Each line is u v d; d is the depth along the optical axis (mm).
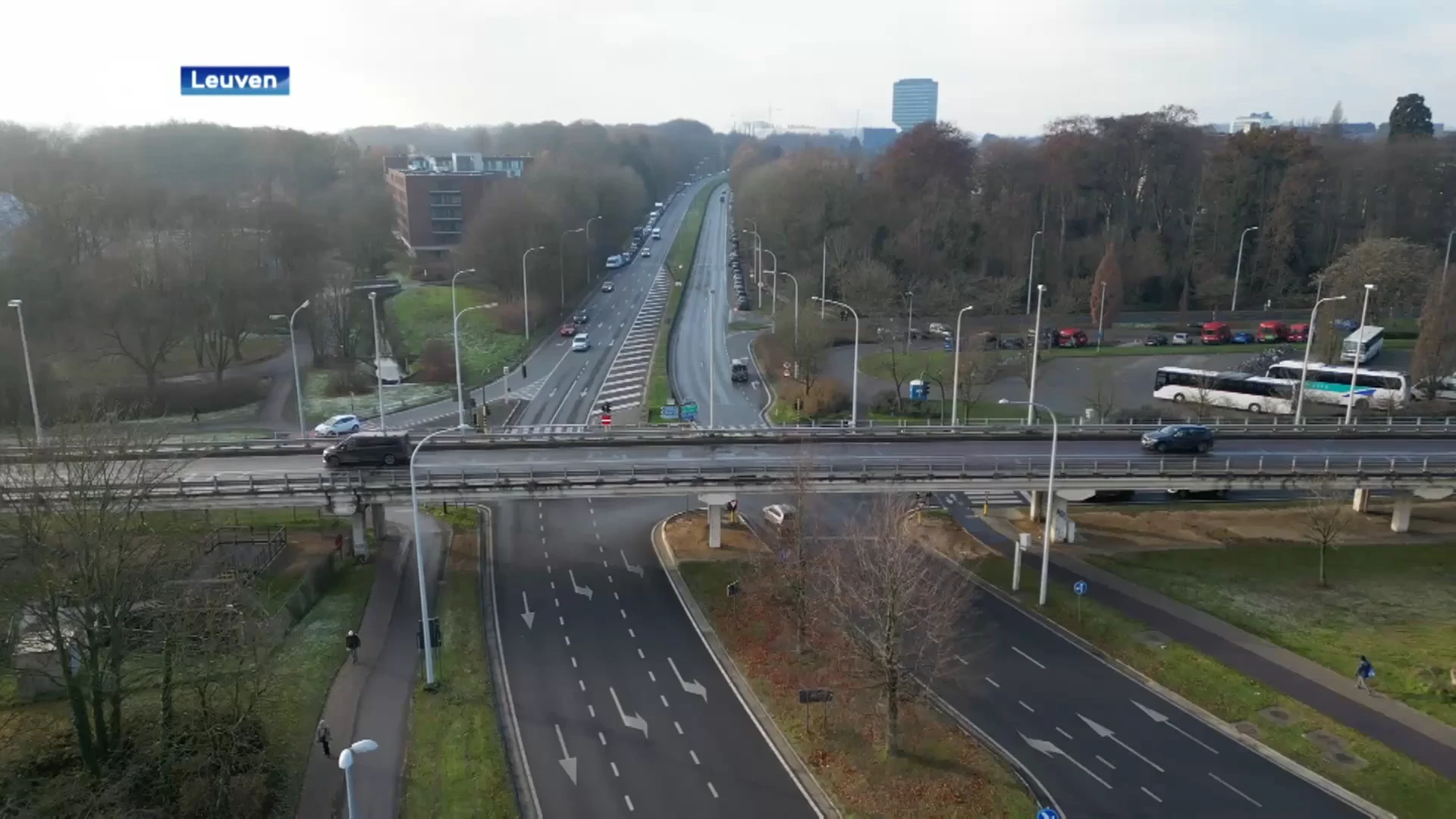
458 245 161125
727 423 87312
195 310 95125
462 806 34312
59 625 37500
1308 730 39625
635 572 57469
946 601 43406
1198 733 40031
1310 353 101562
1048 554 53500
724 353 118625
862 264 127000
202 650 37125
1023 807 34469
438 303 141500
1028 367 106562
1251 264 141625
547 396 99125
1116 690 43688
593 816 34312
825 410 90688
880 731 39469
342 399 96875
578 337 120562
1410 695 42219
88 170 120688
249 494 53969
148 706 39938
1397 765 37031
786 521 57688
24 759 36250
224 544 54969
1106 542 61562
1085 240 142500
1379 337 107312
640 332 131375
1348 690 42781
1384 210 142750
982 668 45656
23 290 93375
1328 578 55625
